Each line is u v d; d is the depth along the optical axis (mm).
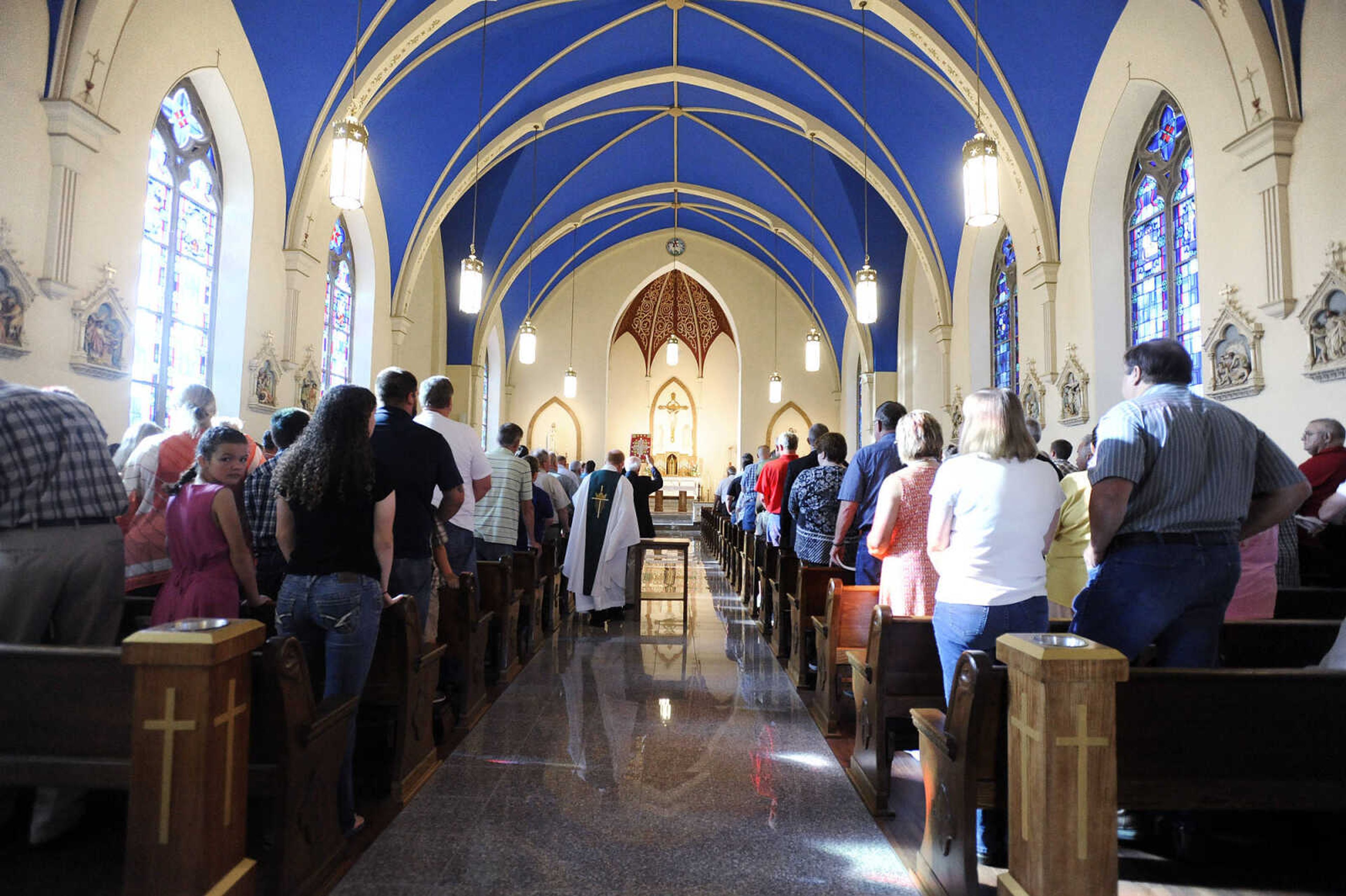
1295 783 2504
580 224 18578
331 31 9102
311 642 3176
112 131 6805
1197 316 8297
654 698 5574
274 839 2588
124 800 3449
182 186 8391
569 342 23312
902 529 4066
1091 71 9320
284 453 3170
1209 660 2996
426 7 9672
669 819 3514
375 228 12453
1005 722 2625
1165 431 2889
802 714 5207
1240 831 3312
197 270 8703
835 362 22969
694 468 26797
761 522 9234
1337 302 6301
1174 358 3068
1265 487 3098
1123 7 8617
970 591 2975
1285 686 2508
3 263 5871
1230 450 2918
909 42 10688
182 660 2238
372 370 12602
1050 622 3729
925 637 3637
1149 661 3484
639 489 9883
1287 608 4488
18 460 3068
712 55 12836
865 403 18703
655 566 14031
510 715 5121
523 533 7906
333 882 2879
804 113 13398
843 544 5387
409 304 13594
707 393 27469
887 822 3512
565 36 11766
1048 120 10008
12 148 5973
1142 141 9281
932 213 13492
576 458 23062
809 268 21375
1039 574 2994
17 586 3061
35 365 6188
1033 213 10484
